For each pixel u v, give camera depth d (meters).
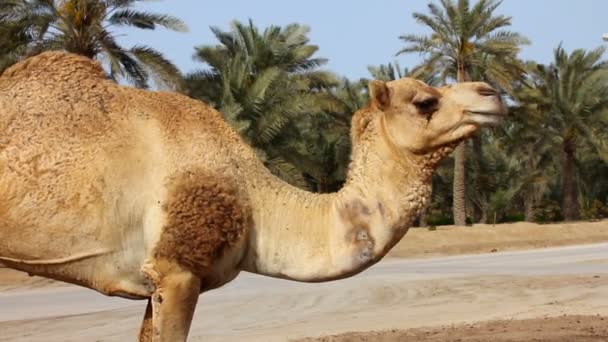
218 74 34.09
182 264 5.92
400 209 6.13
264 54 35.31
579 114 48.72
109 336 13.80
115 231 5.94
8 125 5.97
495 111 6.09
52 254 5.89
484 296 18.30
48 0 25.47
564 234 43.56
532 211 59.22
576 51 48.66
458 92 6.14
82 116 6.02
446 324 13.96
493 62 40.59
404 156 6.16
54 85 6.15
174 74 26.70
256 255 6.24
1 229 5.82
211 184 6.03
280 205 6.29
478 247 38.47
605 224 46.78
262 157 33.69
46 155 5.87
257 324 15.08
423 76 42.09
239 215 6.11
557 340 11.01
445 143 6.13
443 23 41.06
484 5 40.25
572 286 19.36
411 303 17.67
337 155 47.38
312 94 37.94
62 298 20.92
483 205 57.34
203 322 15.48
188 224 5.93
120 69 26.52
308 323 15.02
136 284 6.09
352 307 17.36
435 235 40.56
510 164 58.84
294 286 21.89
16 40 25.39
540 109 49.38
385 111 6.21
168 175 5.99
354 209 6.15
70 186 5.84
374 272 25.67
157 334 5.88
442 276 23.14
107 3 25.98
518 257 31.62
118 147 5.96
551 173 61.19
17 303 19.70
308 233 6.21
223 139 6.31
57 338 13.60
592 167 66.19
